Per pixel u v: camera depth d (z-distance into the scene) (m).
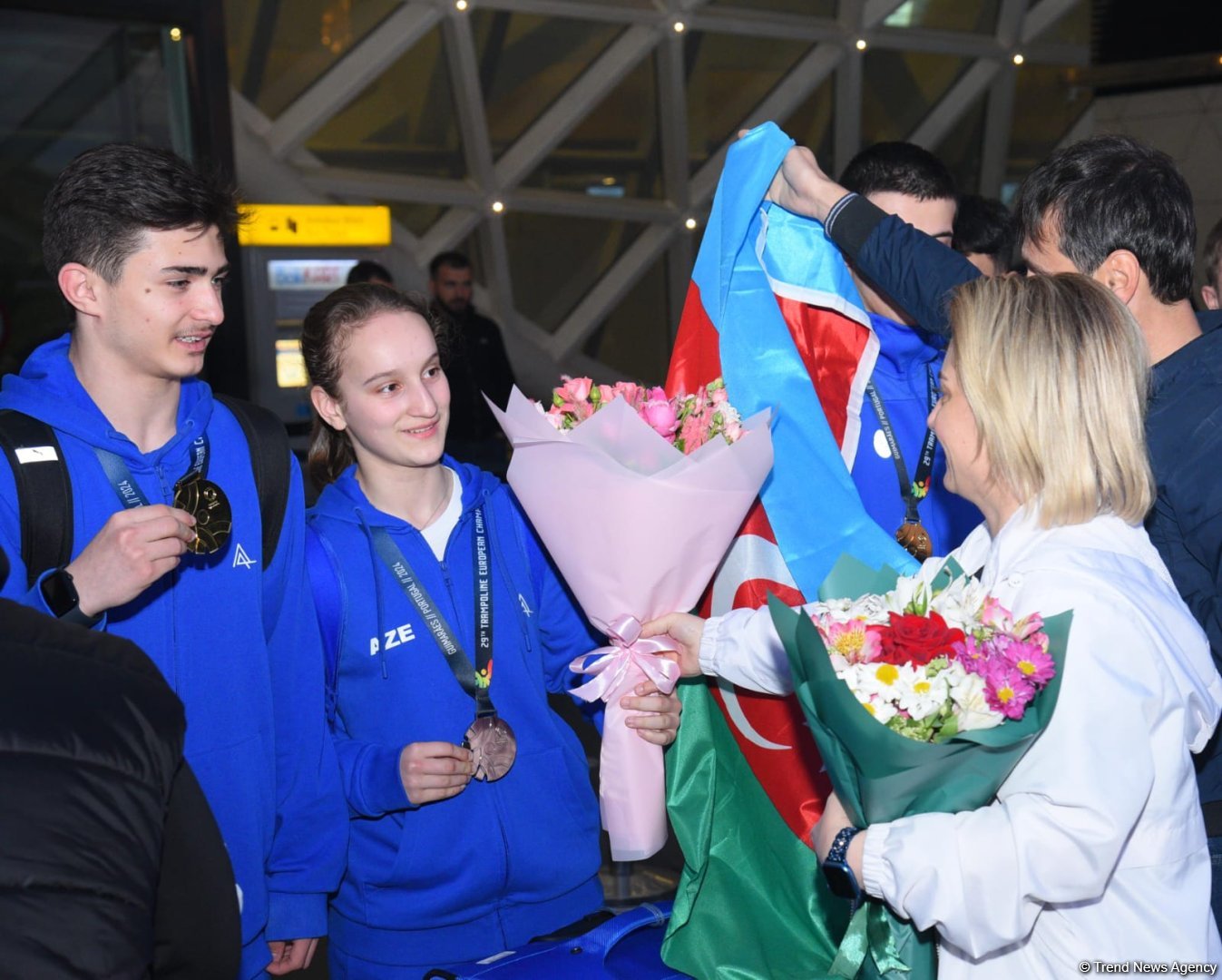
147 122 5.37
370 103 10.09
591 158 11.26
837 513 1.90
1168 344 1.66
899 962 1.36
